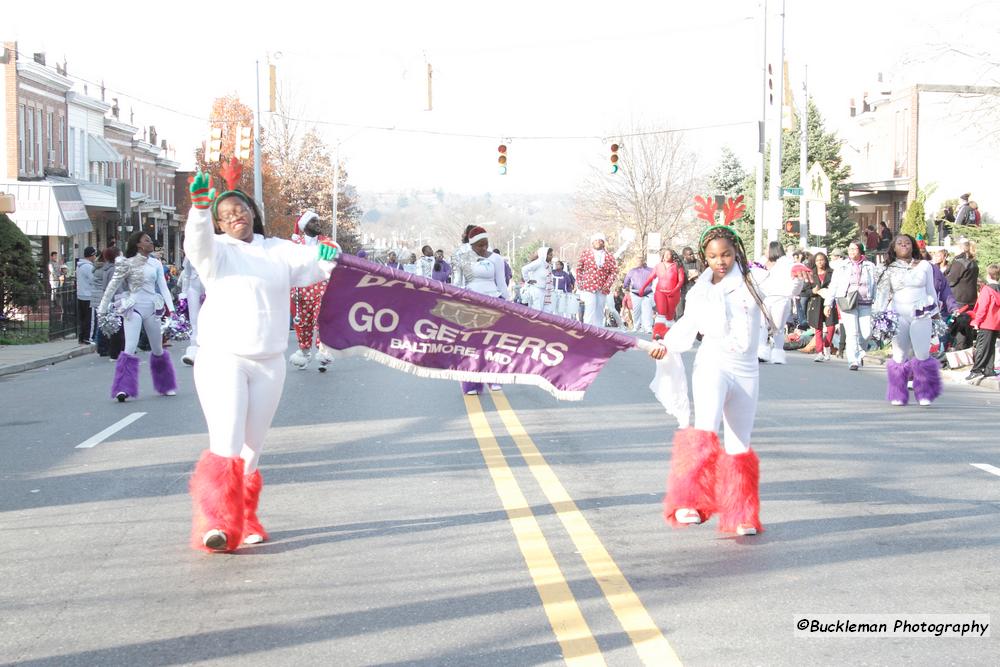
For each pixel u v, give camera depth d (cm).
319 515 738
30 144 4538
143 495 810
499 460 923
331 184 7100
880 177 4838
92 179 5412
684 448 673
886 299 1323
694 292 681
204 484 636
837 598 559
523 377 728
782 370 1792
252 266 642
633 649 487
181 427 1132
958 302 1886
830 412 1248
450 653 484
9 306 2634
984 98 2391
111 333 1345
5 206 2608
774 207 2947
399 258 2144
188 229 614
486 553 641
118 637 509
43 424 1184
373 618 531
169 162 6881
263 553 647
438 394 1370
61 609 550
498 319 709
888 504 768
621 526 703
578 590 571
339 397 1342
